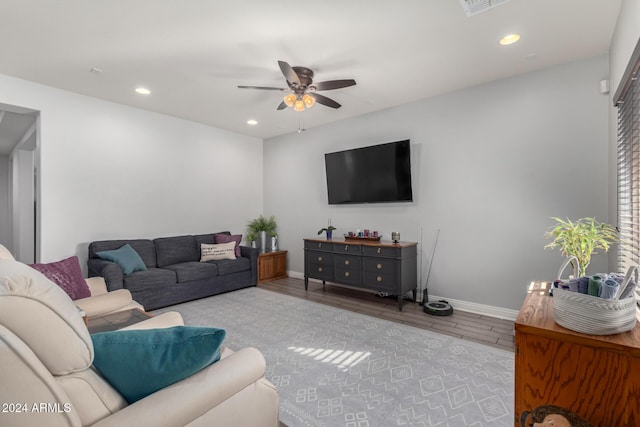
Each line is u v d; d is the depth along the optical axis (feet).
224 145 17.39
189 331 3.43
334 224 15.93
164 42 8.34
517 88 10.39
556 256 9.77
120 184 13.32
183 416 3.04
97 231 12.66
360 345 8.62
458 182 11.73
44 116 11.21
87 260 12.24
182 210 15.53
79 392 2.82
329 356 7.97
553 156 9.78
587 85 9.20
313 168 16.83
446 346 8.53
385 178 13.38
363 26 7.59
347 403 6.03
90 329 6.09
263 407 4.08
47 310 2.61
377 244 12.23
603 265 8.95
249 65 9.61
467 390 6.44
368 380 6.84
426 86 11.30
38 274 2.95
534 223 10.14
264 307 12.11
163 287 12.00
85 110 12.24
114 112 13.07
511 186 10.57
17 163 18.06
